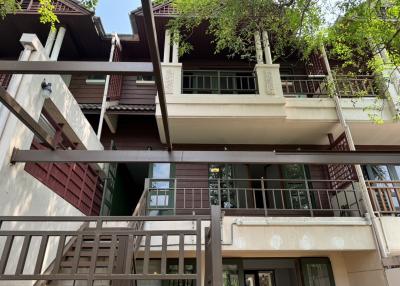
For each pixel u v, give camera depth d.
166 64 6.54
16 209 3.48
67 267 4.11
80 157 3.35
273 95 6.33
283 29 5.61
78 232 2.52
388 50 4.99
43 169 4.18
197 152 3.40
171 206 6.73
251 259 6.48
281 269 7.52
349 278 6.03
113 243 2.49
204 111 6.14
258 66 6.60
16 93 3.60
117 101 7.62
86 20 7.25
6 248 2.42
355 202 5.84
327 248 5.08
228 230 5.10
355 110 6.50
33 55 3.91
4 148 3.31
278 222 5.17
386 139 7.29
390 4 4.98
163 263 2.42
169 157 3.34
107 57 8.61
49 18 4.56
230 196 6.93
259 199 7.81
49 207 4.28
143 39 8.04
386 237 5.16
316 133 6.92
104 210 6.48
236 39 6.09
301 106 6.43
